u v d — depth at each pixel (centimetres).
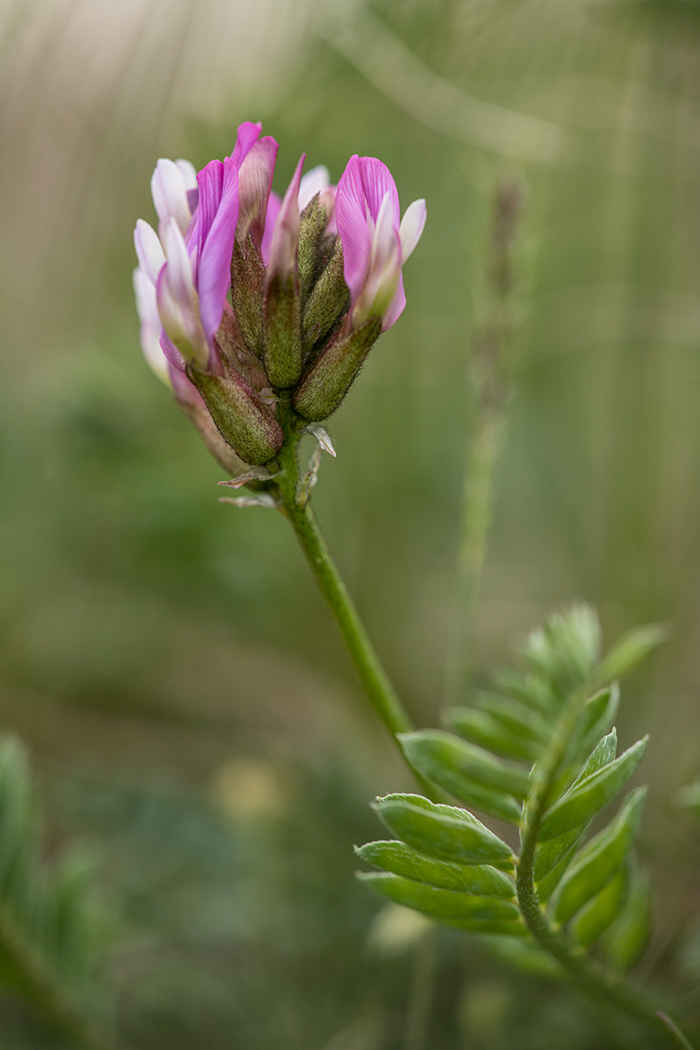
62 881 30
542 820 23
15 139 36
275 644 46
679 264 41
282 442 25
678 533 41
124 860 38
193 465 45
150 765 43
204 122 37
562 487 49
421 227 25
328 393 25
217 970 34
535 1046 30
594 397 48
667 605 39
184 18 33
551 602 48
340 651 44
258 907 35
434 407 49
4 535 49
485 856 24
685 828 33
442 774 23
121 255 42
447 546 51
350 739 42
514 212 30
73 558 48
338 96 39
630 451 41
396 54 35
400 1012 33
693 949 29
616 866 25
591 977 26
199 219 25
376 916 34
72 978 30
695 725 35
